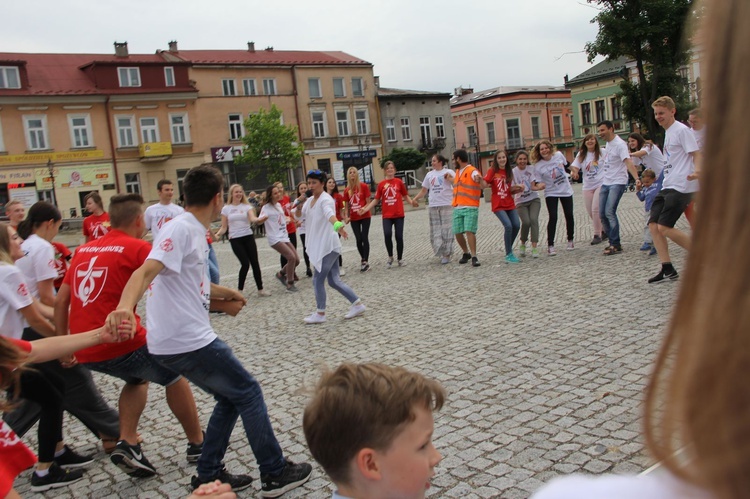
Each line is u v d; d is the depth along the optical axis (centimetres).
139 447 388
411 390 157
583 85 5759
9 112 3978
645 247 973
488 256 1202
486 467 349
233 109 4716
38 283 471
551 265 988
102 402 441
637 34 2889
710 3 56
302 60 5134
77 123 4191
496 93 6712
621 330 576
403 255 1401
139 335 379
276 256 1773
